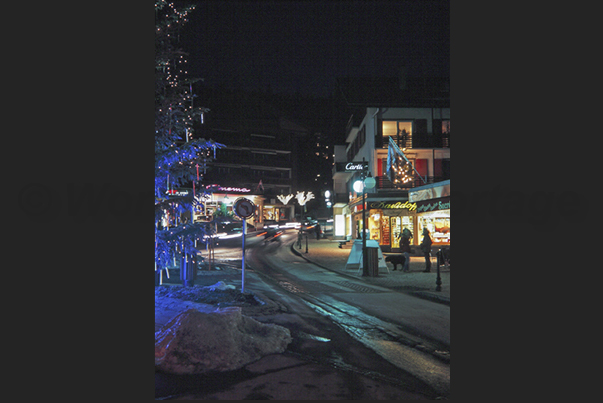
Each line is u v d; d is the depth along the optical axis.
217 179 57.28
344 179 45.88
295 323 7.30
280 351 5.54
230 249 28.03
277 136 71.50
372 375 4.80
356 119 35.62
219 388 4.30
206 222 8.59
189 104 9.16
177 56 8.62
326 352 5.64
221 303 8.36
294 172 74.25
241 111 69.50
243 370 4.82
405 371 4.98
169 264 8.88
